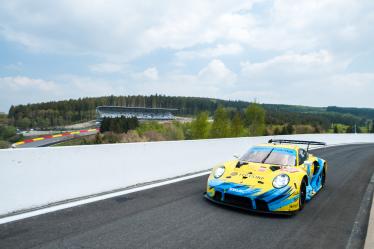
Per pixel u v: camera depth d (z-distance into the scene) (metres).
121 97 187.62
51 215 4.10
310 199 5.88
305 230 4.11
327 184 7.52
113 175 5.85
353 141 31.98
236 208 4.87
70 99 162.25
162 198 5.28
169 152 7.55
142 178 6.58
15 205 4.20
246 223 4.22
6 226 3.62
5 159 4.11
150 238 3.50
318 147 20.03
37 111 137.88
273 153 5.72
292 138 19.30
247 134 59.66
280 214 4.56
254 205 4.49
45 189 4.60
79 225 3.77
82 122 147.00
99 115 135.00
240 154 11.78
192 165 8.45
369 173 9.59
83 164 5.25
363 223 4.51
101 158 5.61
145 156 6.73
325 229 4.19
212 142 9.73
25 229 3.55
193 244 3.42
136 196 5.35
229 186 4.70
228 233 3.82
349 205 5.55
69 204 4.64
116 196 5.28
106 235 3.51
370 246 3.61
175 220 4.17
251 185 4.60
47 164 4.65
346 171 9.84
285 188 4.56
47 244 3.17
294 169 5.15
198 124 60.31
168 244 3.37
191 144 8.53
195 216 4.39
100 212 4.34
